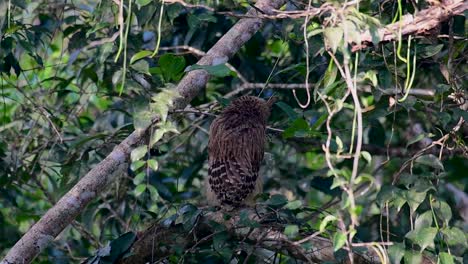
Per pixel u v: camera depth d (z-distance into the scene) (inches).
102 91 573.0
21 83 636.1
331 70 398.3
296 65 462.9
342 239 344.2
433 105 484.1
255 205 420.5
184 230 435.2
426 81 547.2
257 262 440.5
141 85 454.9
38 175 590.2
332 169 343.9
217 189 470.3
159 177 573.0
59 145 560.7
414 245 407.8
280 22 518.6
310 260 405.7
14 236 558.3
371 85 442.9
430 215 390.6
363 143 570.6
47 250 543.5
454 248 410.0
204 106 547.2
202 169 611.5
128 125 500.1
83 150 537.3
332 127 554.3
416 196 392.5
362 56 432.5
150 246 440.5
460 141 436.8
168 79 454.9
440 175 402.3
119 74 464.1
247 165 470.9
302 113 466.6
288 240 407.2
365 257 415.2
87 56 598.2
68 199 458.0
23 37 508.4
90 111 674.8
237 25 501.4
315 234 386.9
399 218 510.3
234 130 477.7
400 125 562.3
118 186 546.0
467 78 507.5
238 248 415.5
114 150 464.8
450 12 382.0
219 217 432.5
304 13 380.5
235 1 520.1
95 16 496.1
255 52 567.2
